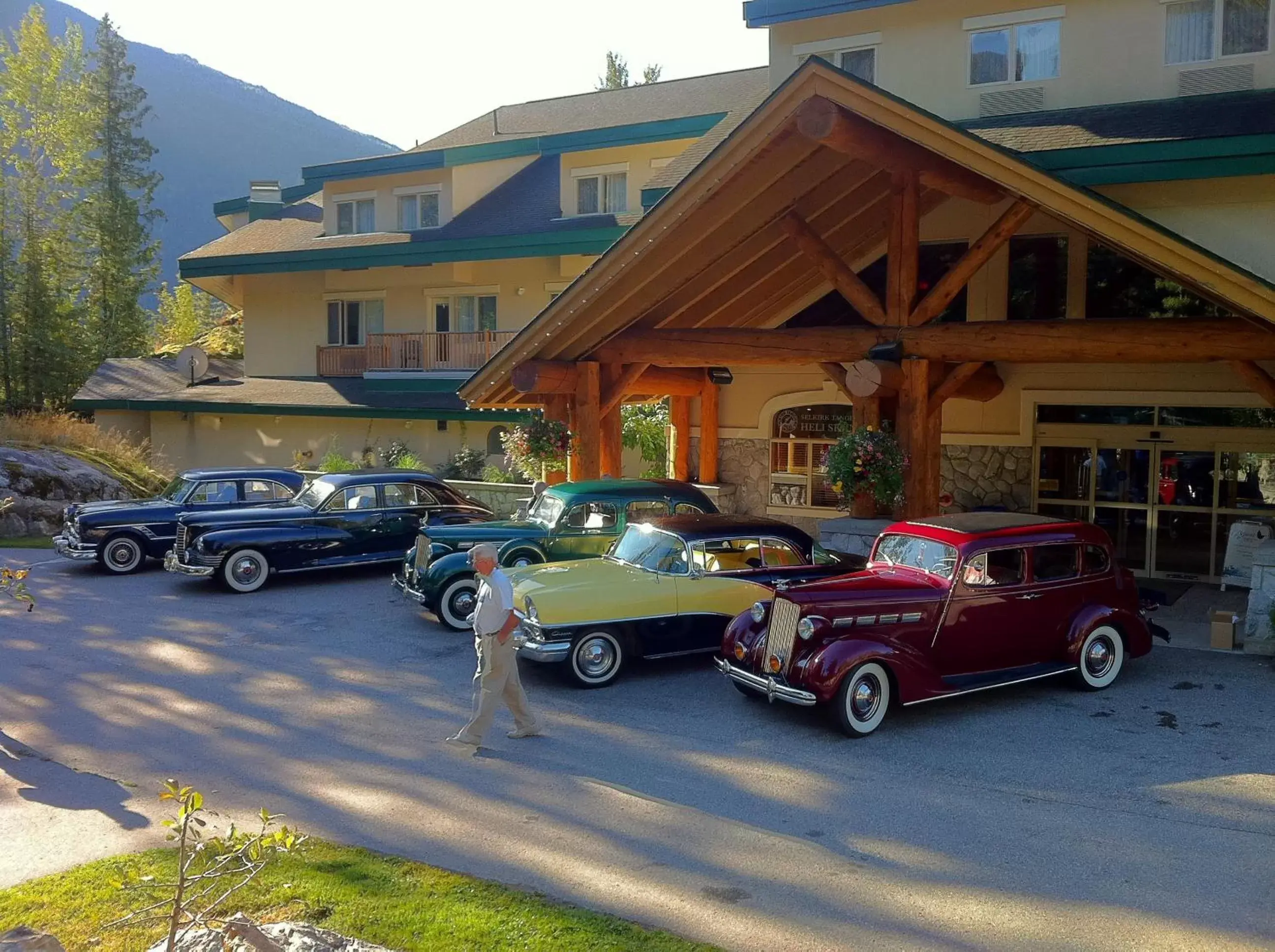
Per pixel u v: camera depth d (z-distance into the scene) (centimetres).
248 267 2934
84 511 1703
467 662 1124
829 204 1445
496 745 848
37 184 4153
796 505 1892
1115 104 1496
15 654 1161
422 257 2598
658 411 2347
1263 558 1104
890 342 1248
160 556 1727
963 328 1209
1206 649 1125
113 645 1204
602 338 1521
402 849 639
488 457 2606
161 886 483
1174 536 1537
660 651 1050
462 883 578
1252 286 969
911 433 1238
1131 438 1562
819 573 1121
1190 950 512
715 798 725
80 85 4406
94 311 4394
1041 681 1021
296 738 866
